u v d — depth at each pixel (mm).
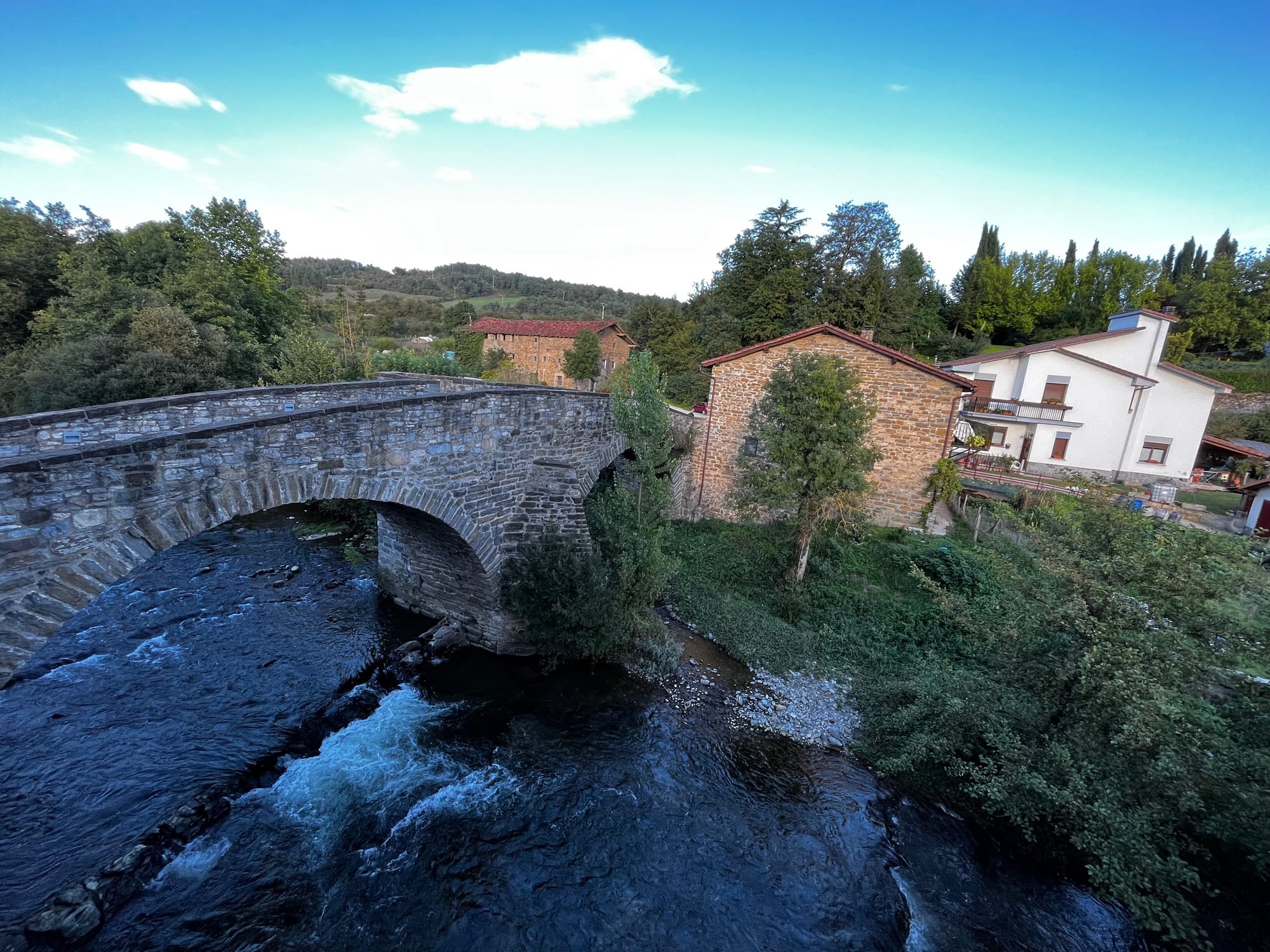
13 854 7410
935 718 9711
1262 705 7270
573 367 41250
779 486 14414
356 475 9234
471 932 6996
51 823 7922
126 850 7504
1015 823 8352
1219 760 7051
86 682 11047
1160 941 6988
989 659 10930
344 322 36656
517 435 12531
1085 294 48594
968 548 15938
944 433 17375
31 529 5797
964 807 9258
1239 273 44656
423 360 32719
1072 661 7715
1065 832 8148
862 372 18078
